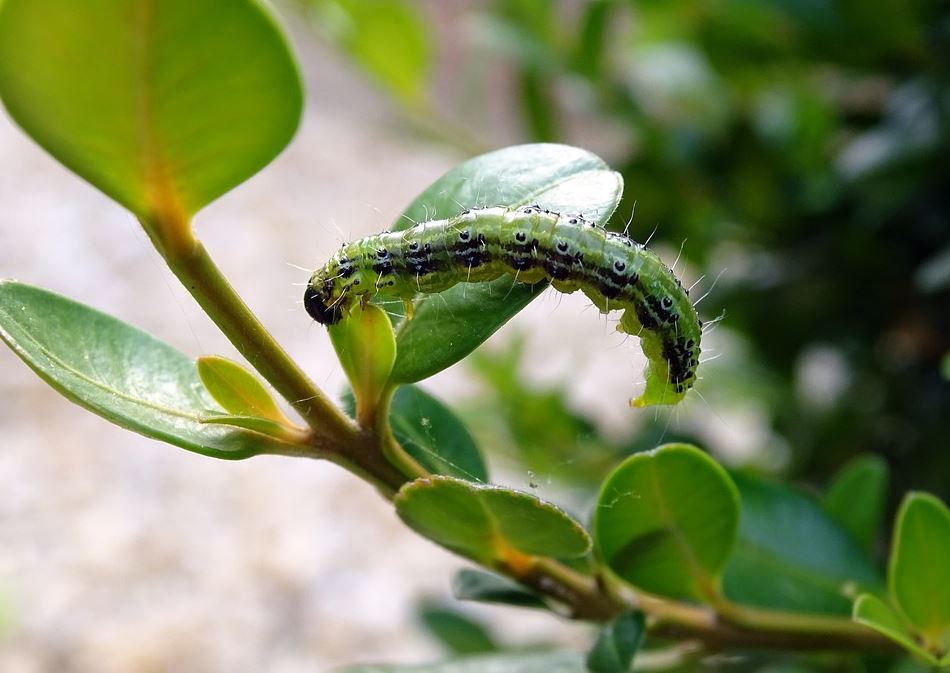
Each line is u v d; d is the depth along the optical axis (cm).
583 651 15
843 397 24
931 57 20
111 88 11
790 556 16
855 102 23
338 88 71
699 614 14
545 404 22
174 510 44
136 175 11
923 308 22
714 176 23
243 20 10
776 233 23
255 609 40
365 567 42
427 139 25
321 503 45
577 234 14
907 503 14
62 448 47
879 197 19
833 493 17
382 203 60
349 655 38
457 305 13
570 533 12
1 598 39
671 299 14
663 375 15
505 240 13
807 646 14
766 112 23
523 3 23
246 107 11
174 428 12
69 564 41
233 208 60
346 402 13
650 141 23
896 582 14
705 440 23
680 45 24
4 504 44
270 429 12
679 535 14
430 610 23
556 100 25
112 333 13
